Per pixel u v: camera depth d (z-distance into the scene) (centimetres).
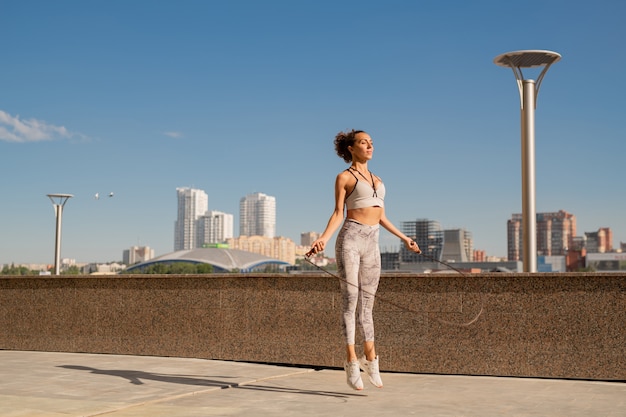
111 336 854
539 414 478
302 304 757
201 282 810
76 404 504
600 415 475
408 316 710
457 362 690
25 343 898
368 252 562
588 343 650
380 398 546
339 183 561
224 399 538
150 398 533
